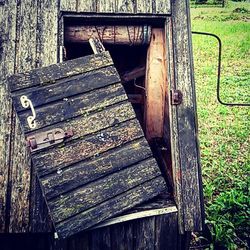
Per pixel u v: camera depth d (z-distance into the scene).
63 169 2.65
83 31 3.37
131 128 2.91
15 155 2.90
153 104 3.58
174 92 3.17
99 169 2.74
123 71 4.92
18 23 3.09
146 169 2.88
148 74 3.54
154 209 2.99
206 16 17.17
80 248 2.91
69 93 2.81
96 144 2.78
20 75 2.74
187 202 3.02
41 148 2.62
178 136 3.12
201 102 9.09
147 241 2.99
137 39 3.46
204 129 7.64
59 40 3.13
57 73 2.83
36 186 2.89
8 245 3.10
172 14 3.33
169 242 3.03
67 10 3.17
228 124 7.91
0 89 2.97
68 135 2.70
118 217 2.85
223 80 10.62
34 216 2.85
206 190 5.19
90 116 2.81
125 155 2.84
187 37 3.32
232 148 6.82
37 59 3.05
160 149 3.84
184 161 3.09
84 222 2.62
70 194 2.63
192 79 3.25
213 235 4.16
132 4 3.27
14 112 2.96
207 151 6.54
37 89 2.74
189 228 2.99
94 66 2.94
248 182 5.39
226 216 4.54
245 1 19.64
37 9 3.14
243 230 4.43
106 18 3.27
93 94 2.87
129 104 2.96
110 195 2.73
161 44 3.50
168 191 3.40
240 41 13.80
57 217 2.55
